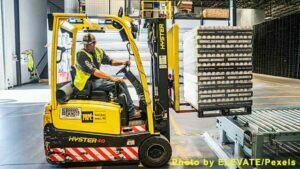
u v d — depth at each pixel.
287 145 4.16
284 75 17.73
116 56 11.26
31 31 14.59
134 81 3.79
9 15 11.91
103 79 3.81
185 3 12.05
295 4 19.59
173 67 3.65
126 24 3.39
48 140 3.44
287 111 4.53
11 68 12.01
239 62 3.33
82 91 3.62
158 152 3.53
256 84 13.53
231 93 3.35
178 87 3.61
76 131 3.45
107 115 3.47
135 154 3.53
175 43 3.57
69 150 3.47
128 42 3.53
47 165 3.66
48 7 18.83
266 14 22.73
